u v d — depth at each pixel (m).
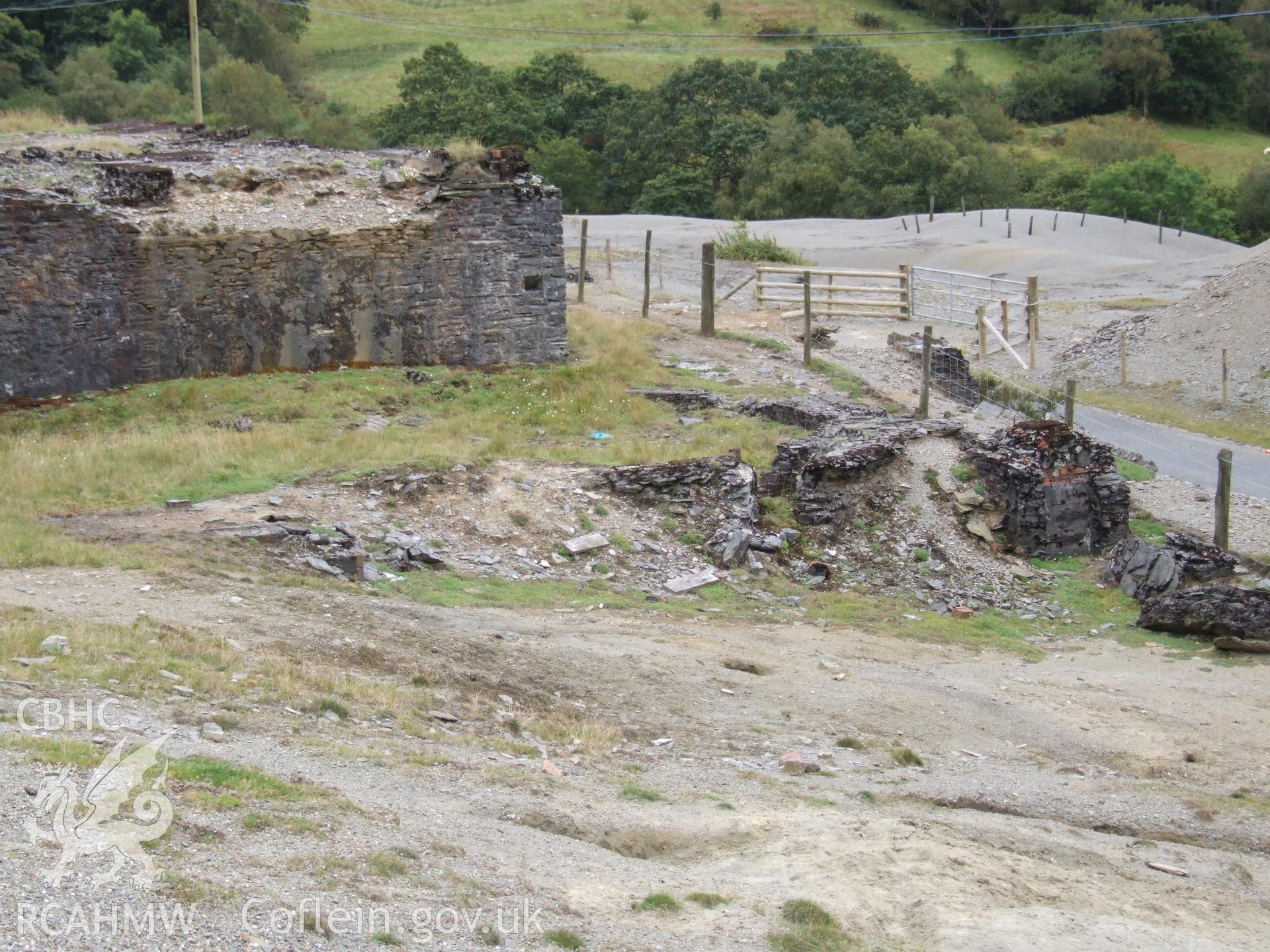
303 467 19.23
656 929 7.61
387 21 94.44
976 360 34.41
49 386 22.05
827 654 15.72
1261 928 9.44
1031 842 10.57
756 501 19.89
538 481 19.52
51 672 10.04
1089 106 95.00
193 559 14.80
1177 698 15.30
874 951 7.77
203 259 23.16
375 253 24.58
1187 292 41.59
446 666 12.80
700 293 38.31
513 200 25.69
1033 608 18.67
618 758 11.41
